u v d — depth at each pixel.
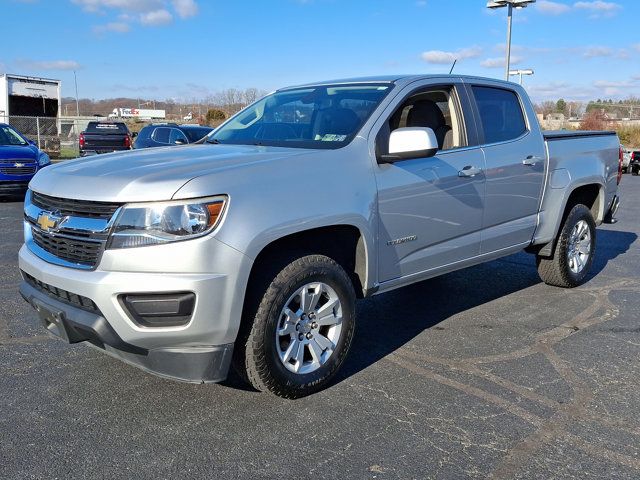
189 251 3.05
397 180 4.04
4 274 6.45
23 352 4.32
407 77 4.54
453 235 4.59
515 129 5.30
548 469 2.95
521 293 6.06
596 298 5.91
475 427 3.35
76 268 3.22
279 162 3.51
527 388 3.86
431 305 5.65
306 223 3.45
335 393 3.75
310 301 3.59
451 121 4.82
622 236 9.65
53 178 3.53
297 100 4.73
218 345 3.22
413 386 3.87
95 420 3.38
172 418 3.41
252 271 3.40
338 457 3.04
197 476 2.87
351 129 4.04
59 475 2.85
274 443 3.16
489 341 4.71
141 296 3.06
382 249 4.00
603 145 6.38
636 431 3.33
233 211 3.18
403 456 3.05
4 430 3.25
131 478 2.84
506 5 21.22
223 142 4.56
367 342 4.67
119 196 3.10
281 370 3.47
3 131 13.39
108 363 4.15
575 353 4.47
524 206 5.31
